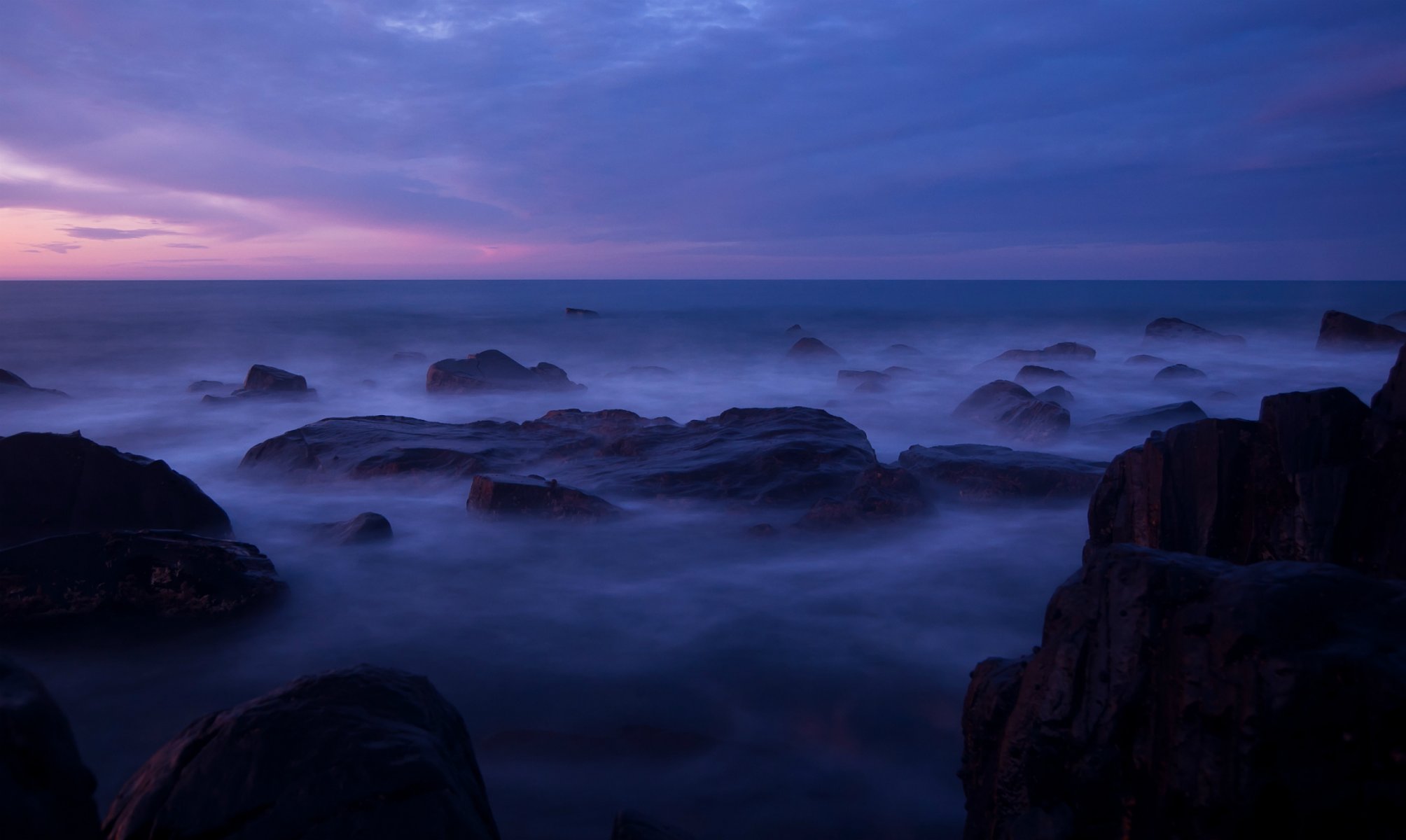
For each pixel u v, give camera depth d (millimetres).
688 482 11289
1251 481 6094
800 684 6746
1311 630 3076
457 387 23438
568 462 12883
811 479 11055
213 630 7465
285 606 7992
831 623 7859
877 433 18453
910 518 9938
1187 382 25156
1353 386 25281
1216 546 6125
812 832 5000
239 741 3123
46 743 2516
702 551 9523
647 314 63781
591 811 5172
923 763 5699
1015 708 3879
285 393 21984
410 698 3525
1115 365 29266
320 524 10492
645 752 5824
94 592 7406
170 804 2971
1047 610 4055
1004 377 28406
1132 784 3352
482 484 10602
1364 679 2857
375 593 8508
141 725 6211
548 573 9023
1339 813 2840
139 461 9477
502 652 7297
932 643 7434
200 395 23812
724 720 6230
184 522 9406
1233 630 3158
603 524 10086
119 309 68750
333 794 2934
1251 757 2984
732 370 31453
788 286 199000
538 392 24062
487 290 163625
